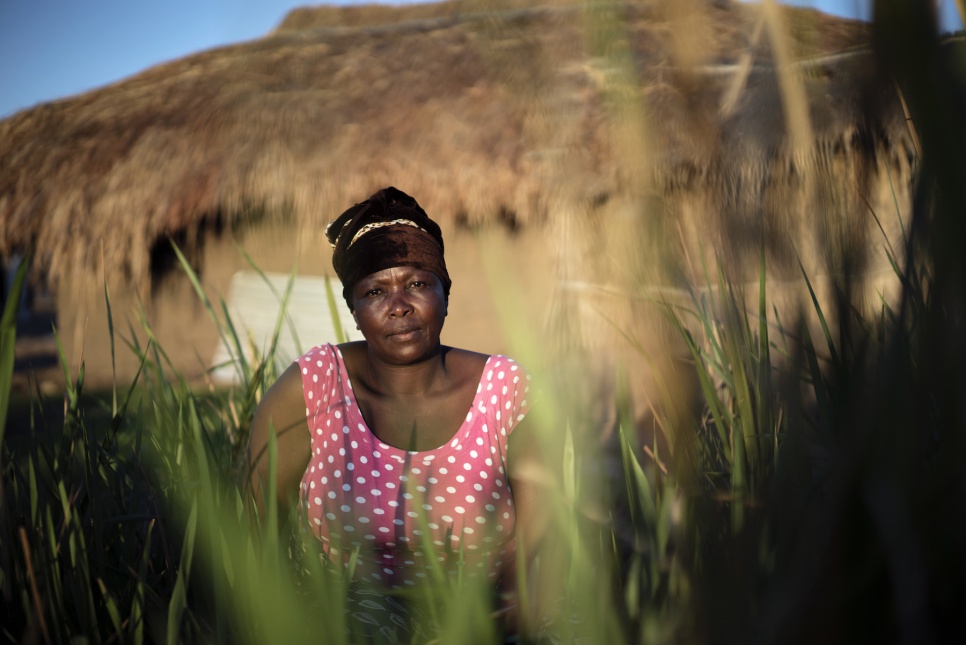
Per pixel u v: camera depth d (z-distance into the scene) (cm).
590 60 41
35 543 109
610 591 75
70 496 117
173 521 117
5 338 61
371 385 150
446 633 82
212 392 193
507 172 591
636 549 90
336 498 142
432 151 625
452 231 619
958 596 48
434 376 149
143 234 639
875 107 39
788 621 48
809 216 45
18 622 104
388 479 142
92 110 739
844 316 46
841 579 47
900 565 44
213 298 662
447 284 150
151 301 651
